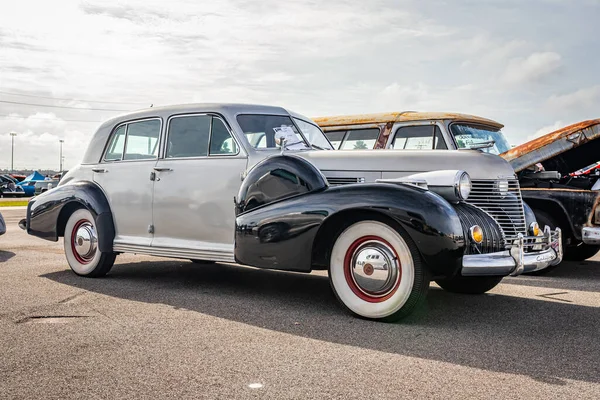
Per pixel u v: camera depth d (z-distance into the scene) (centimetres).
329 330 415
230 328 417
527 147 751
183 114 594
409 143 836
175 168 580
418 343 384
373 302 443
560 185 777
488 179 516
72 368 328
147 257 833
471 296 561
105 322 431
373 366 335
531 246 525
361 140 884
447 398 287
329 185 483
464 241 426
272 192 491
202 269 709
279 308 484
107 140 652
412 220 419
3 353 354
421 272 426
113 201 624
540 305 517
